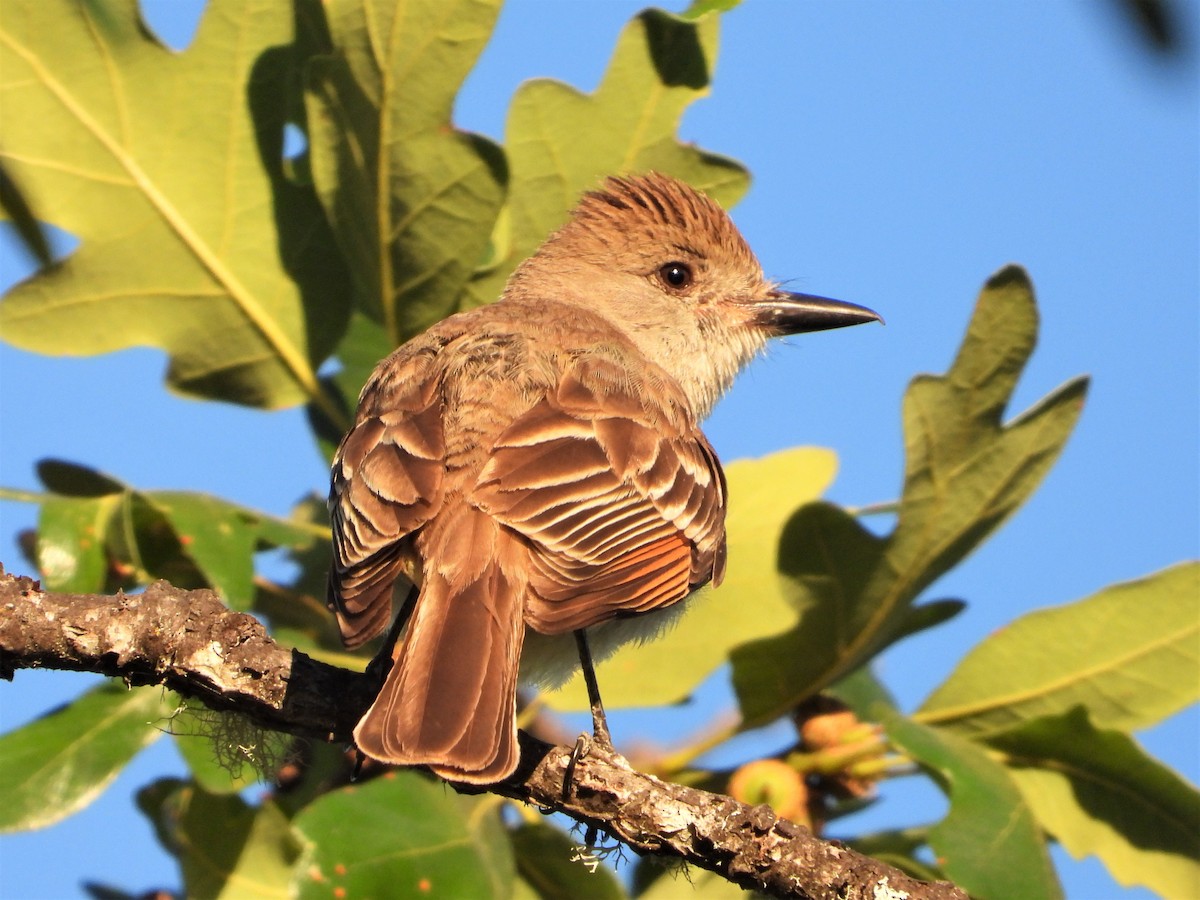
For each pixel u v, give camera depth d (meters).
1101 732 8.27
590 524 7.39
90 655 7.11
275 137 9.14
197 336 9.20
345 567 7.16
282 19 9.04
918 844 8.45
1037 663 8.65
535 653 8.49
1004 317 8.32
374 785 7.65
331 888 7.27
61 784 7.96
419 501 7.22
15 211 5.84
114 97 8.95
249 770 7.98
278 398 9.42
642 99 9.57
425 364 8.20
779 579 8.51
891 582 8.43
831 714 8.45
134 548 8.08
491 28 8.51
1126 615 8.65
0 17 8.78
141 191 9.04
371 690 7.20
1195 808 8.17
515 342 8.34
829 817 8.60
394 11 8.43
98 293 9.07
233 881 8.27
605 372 8.24
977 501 8.41
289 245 9.21
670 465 8.02
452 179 8.75
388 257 8.97
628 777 6.94
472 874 7.45
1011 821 7.64
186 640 7.20
